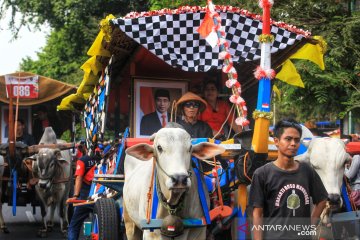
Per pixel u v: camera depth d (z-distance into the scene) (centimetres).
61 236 1148
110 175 754
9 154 1145
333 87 1081
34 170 1135
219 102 892
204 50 753
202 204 587
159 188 575
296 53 826
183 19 744
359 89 1064
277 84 1178
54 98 1329
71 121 1434
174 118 857
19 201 1205
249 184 604
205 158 575
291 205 510
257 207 516
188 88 900
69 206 1174
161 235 580
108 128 1013
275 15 1136
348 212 610
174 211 566
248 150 591
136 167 693
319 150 573
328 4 1121
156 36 743
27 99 1324
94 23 2439
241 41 779
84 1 2445
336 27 1092
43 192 1136
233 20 775
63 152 1202
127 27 734
